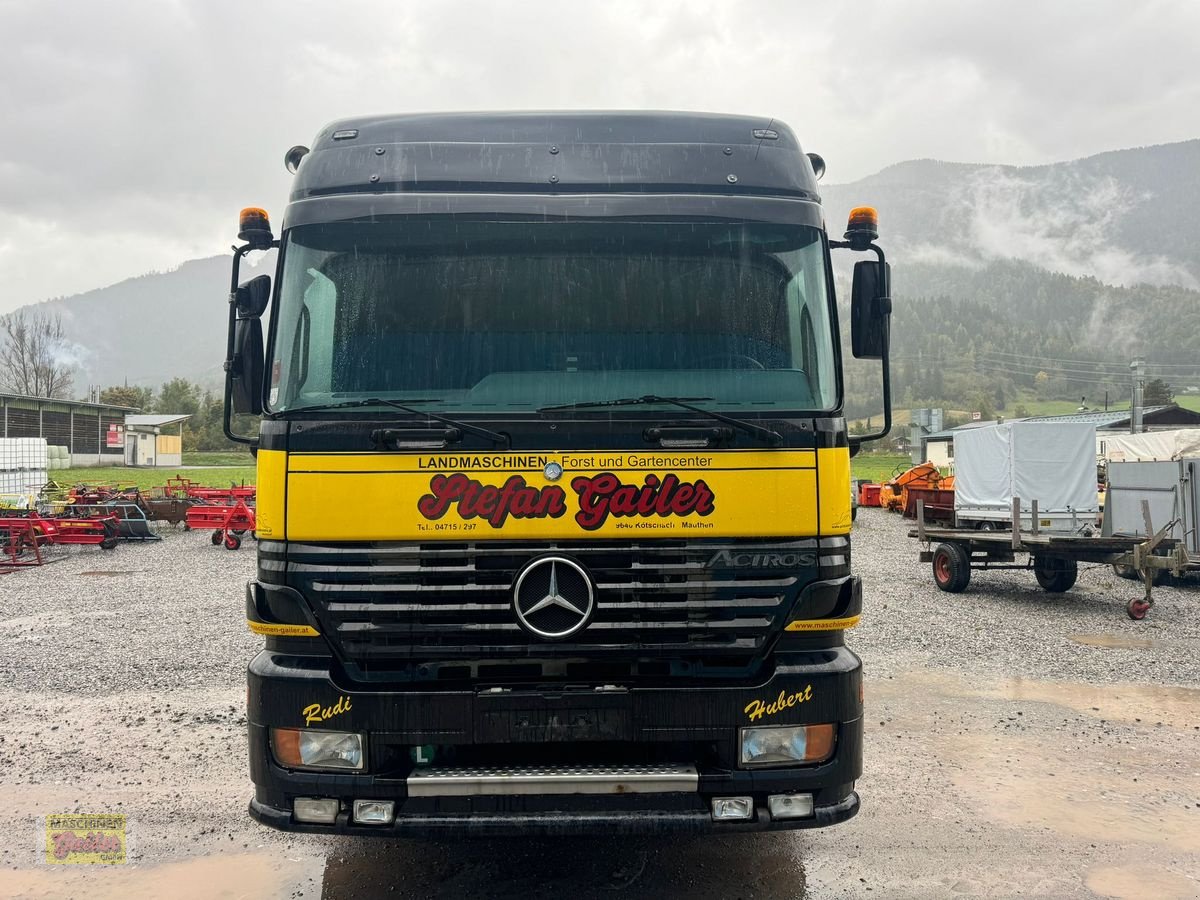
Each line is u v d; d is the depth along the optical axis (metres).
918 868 4.40
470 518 3.63
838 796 3.70
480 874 4.32
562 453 3.66
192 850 4.62
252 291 4.21
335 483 3.65
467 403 3.86
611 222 4.05
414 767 3.61
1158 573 14.48
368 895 4.12
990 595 13.20
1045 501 14.58
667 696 3.59
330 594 3.62
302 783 3.55
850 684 3.69
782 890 4.17
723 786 3.54
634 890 4.16
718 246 4.06
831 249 4.43
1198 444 31.55
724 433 3.69
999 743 6.33
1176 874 4.36
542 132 4.18
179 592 12.92
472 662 3.62
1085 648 9.45
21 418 51.31
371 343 3.94
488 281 3.99
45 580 14.16
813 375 3.95
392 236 4.02
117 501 20.31
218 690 7.69
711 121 4.29
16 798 5.33
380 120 4.25
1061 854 4.57
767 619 3.67
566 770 3.55
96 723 6.78
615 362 3.94
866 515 29.61
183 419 67.56
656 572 3.64
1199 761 5.98
